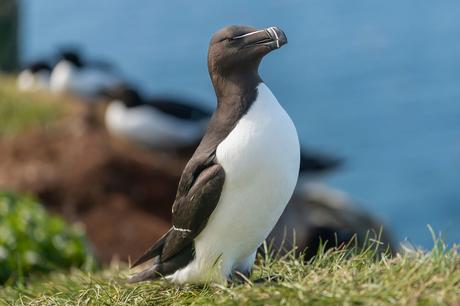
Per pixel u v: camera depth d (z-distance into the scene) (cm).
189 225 654
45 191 1459
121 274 802
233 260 668
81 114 1847
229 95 648
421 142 3250
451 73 3897
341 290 581
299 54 4309
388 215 2781
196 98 3975
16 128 1773
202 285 686
